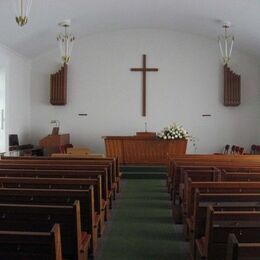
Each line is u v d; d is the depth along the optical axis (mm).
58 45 13000
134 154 10414
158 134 10445
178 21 12141
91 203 3641
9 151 11367
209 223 2732
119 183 8258
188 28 12688
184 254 4316
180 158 7500
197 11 10875
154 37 13227
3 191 3572
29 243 2199
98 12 10938
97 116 13266
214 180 5227
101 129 13258
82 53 13273
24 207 2916
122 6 10727
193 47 13188
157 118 13250
